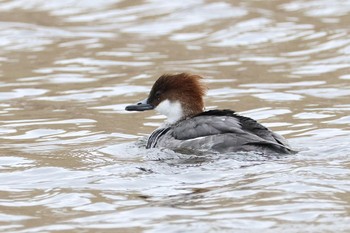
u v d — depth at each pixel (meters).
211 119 14.15
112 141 15.88
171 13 26.11
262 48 22.84
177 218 11.14
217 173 12.82
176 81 15.51
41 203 12.11
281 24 24.48
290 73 20.70
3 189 12.84
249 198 11.75
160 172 13.13
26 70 21.59
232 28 24.42
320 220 10.91
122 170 13.45
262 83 19.98
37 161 14.41
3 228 11.14
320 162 13.20
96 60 22.33
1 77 21.00
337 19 24.67
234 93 19.27
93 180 13.02
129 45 23.59
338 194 11.79
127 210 11.55
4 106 18.77
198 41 23.70
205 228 10.75
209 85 19.89
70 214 11.59
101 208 11.73
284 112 17.67
